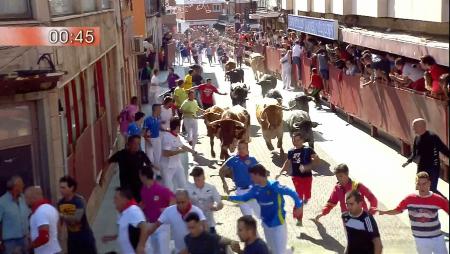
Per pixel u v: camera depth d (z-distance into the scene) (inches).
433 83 563.8
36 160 397.4
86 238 344.2
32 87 374.9
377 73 716.7
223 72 1694.1
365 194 387.2
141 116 588.4
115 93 765.9
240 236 303.7
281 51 1312.7
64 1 467.2
